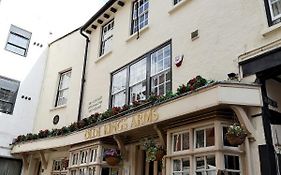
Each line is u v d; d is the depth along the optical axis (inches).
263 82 214.5
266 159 189.8
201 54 284.0
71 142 365.4
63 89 533.3
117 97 396.8
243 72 230.2
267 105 206.2
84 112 453.7
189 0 324.2
